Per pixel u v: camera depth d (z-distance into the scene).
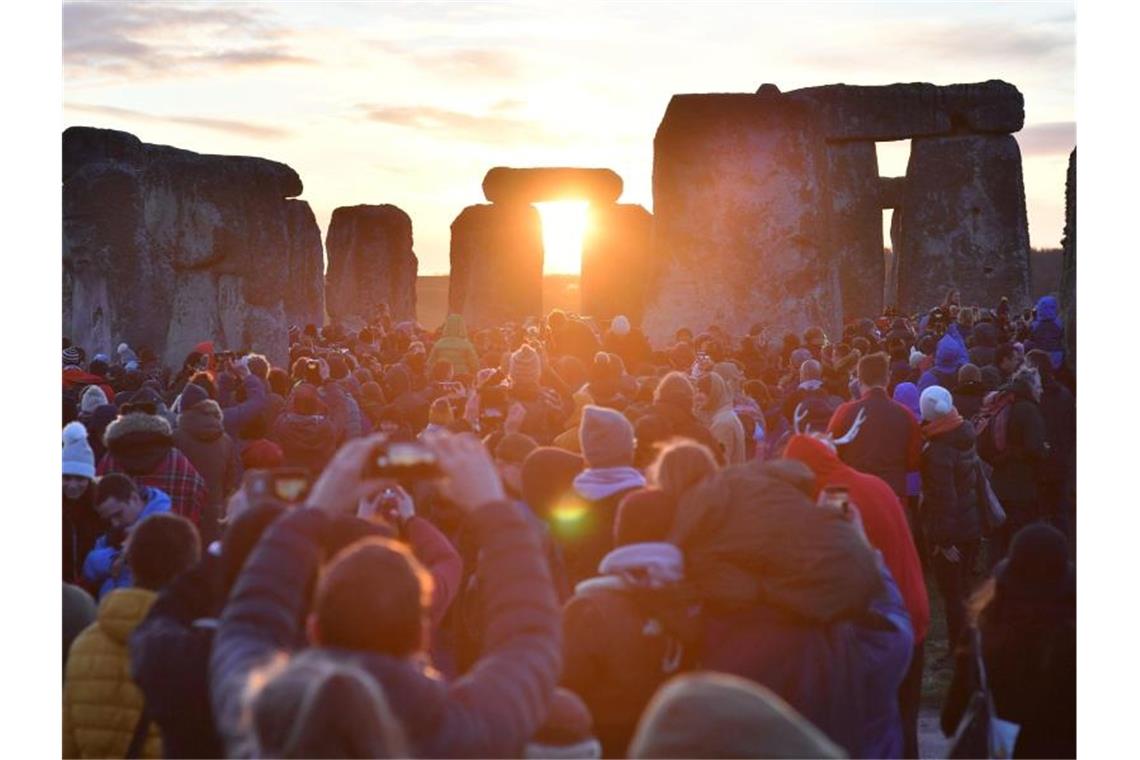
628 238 58.81
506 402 11.07
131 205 26.83
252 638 3.86
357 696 3.26
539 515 6.85
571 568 6.82
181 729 4.67
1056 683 5.87
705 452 5.89
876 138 50.53
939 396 10.62
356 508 6.20
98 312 26.56
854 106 50.41
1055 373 12.15
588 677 5.54
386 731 3.28
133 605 5.56
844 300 50.44
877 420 10.43
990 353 16.52
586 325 18.00
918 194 50.66
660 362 18.72
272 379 14.41
